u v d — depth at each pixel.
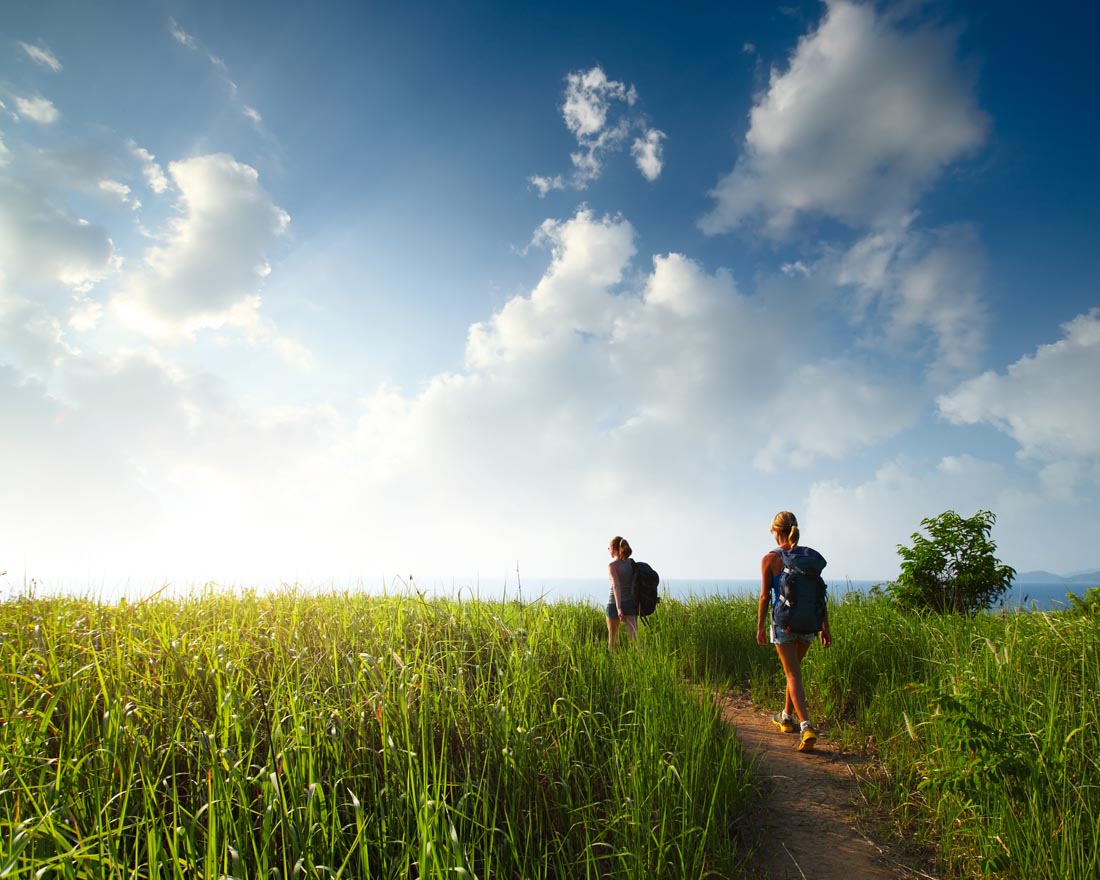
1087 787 4.11
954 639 7.19
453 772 4.18
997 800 4.32
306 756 3.86
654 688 6.00
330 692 4.77
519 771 4.24
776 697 8.20
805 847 4.46
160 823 3.45
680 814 4.25
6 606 6.47
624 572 9.43
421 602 6.69
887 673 7.54
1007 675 5.40
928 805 4.90
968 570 10.89
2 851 2.82
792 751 6.30
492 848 3.58
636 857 3.61
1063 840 3.77
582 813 4.19
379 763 4.15
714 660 9.65
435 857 3.07
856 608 10.73
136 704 4.28
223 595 7.91
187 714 4.23
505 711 4.66
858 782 5.50
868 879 4.09
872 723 6.58
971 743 4.37
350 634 6.24
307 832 3.43
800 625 6.43
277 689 4.46
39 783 3.34
